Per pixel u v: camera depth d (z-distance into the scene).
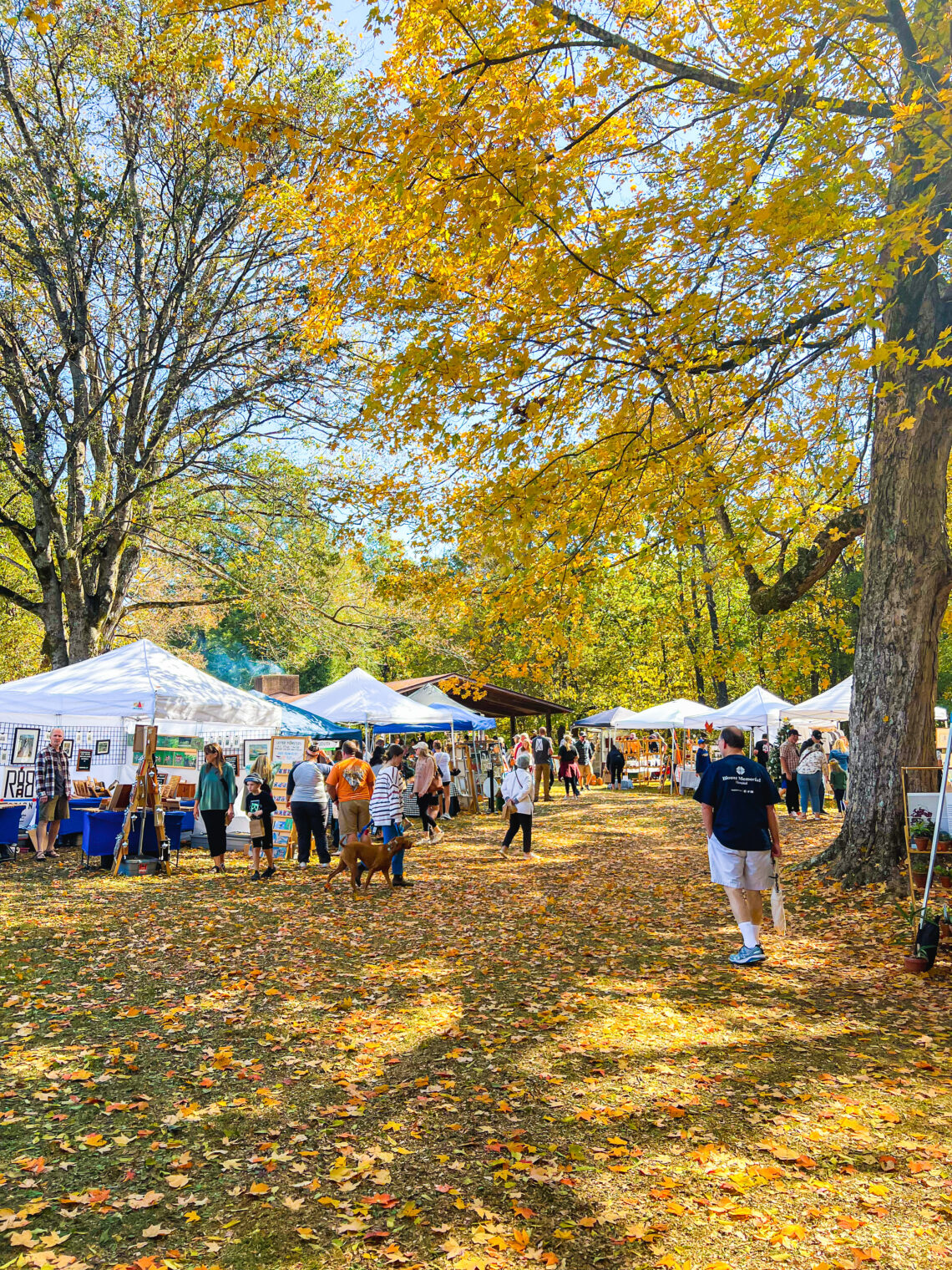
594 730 42.44
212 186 17.14
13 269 16.73
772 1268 2.97
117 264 17.64
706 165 5.82
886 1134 4.00
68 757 14.74
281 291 17.08
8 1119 4.12
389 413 6.73
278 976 6.90
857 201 7.22
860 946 7.55
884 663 9.37
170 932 8.54
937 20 5.37
